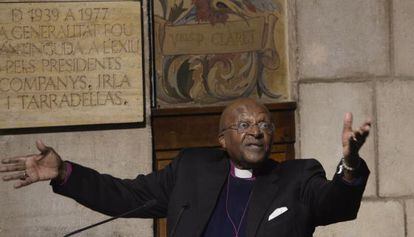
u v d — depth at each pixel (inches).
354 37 255.9
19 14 241.9
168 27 254.7
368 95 256.1
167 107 254.5
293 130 255.8
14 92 241.6
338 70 255.6
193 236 156.0
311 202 154.6
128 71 245.4
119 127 246.7
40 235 244.1
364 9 255.9
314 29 254.8
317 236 255.0
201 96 256.5
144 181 167.0
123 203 163.9
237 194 160.1
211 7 256.7
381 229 256.5
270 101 257.4
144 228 247.6
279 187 157.6
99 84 244.2
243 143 159.2
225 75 257.6
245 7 257.6
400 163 257.0
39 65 242.5
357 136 139.0
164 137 252.7
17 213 243.0
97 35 244.5
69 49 243.8
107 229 246.2
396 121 256.7
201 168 164.1
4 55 241.1
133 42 245.8
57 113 243.1
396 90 256.5
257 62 258.1
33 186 243.4
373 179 256.2
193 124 253.3
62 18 243.4
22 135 243.1
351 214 148.9
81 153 245.1
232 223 156.7
